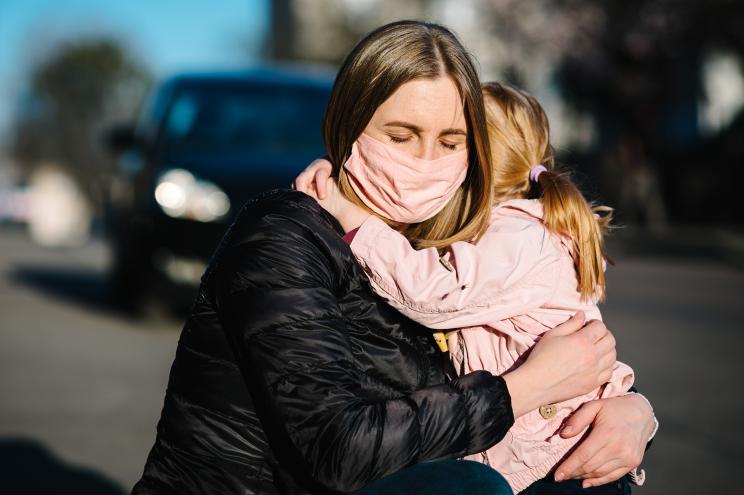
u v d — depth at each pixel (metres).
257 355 2.21
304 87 9.58
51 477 5.15
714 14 26.22
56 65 74.44
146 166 8.97
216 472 2.29
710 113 32.53
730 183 25.38
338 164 2.53
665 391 7.15
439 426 2.20
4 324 9.73
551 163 3.04
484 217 2.61
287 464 2.28
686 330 9.96
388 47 2.40
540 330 2.57
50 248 22.73
